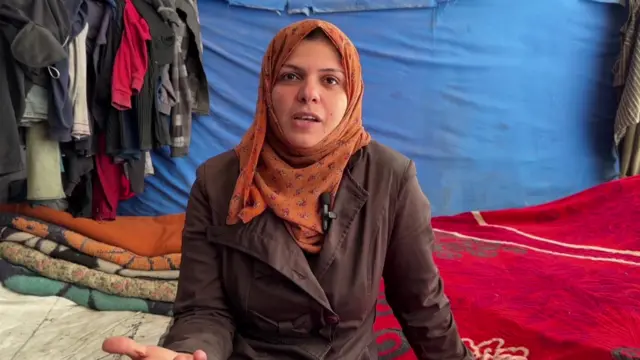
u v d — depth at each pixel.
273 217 0.98
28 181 2.22
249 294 0.98
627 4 3.18
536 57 3.18
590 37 3.22
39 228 2.26
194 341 0.92
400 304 1.09
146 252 2.30
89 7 2.21
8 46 2.00
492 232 2.79
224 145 2.96
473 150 3.21
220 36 2.87
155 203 2.89
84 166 2.38
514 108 3.21
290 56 0.98
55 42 1.98
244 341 1.02
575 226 2.73
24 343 1.83
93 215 2.55
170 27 2.44
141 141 2.40
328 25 1.00
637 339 1.51
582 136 3.31
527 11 3.11
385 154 1.04
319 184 0.98
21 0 1.96
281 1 2.88
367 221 0.98
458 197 3.25
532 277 2.06
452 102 3.14
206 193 1.04
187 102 2.63
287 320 0.99
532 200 3.30
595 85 3.28
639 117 3.11
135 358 0.79
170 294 2.09
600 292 1.86
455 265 2.23
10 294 2.15
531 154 3.27
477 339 1.62
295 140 0.96
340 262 0.96
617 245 2.43
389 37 3.02
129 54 2.29
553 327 1.61
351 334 1.01
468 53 3.10
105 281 2.11
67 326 1.96
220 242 0.99
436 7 3.01
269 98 1.01
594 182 3.36
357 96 1.02
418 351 1.12
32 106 2.10
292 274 0.94
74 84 2.18
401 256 1.03
